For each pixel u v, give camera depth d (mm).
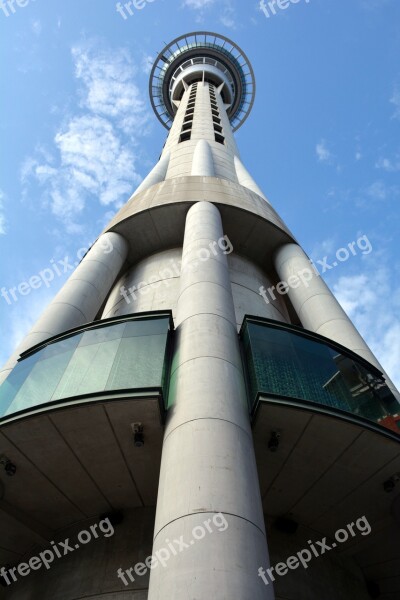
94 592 8469
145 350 9406
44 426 8289
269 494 9773
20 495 9359
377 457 8953
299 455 9008
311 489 9625
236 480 6453
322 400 8883
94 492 9531
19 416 8203
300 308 15188
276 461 9141
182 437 7129
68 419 8211
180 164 27062
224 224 18250
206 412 7395
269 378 8836
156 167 26234
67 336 10805
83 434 8461
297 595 8852
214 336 9242
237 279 16609
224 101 55781
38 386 9242
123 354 9398
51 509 9773
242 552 5598
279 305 17750
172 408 7910
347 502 9797
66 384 8930
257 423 8469
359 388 9945
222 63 60531
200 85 50719
